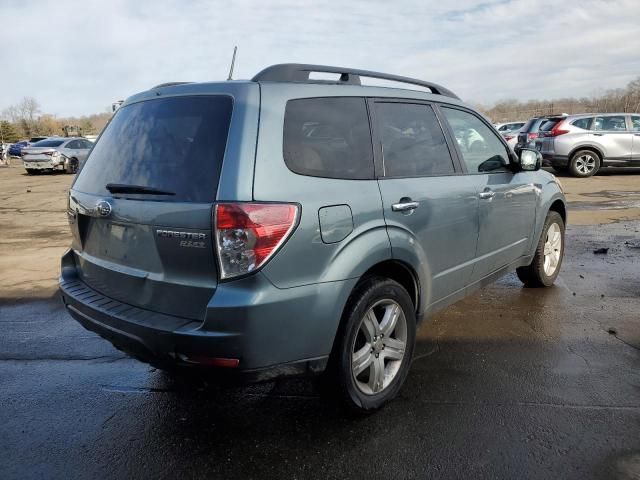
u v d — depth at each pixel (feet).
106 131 10.76
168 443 9.43
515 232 14.82
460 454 8.84
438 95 12.87
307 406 10.56
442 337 13.71
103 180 9.92
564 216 18.13
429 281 11.28
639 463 8.48
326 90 9.84
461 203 12.06
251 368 8.16
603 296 16.66
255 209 7.89
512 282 18.39
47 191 51.13
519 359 12.31
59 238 28.48
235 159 8.14
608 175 51.19
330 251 8.83
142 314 8.89
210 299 8.05
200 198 8.17
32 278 20.58
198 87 9.23
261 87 8.86
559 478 8.18
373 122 10.52
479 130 13.89
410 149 11.24
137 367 12.62
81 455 9.12
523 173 15.29
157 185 8.77
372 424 9.80
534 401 10.43
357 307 9.36
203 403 10.79
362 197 9.53
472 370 11.83
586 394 10.64
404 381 10.85
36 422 10.22
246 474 8.51
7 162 104.88
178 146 8.82
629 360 12.12
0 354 13.47
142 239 8.91
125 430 9.88
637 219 29.32
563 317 14.90
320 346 8.80
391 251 9.91
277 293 8.11
